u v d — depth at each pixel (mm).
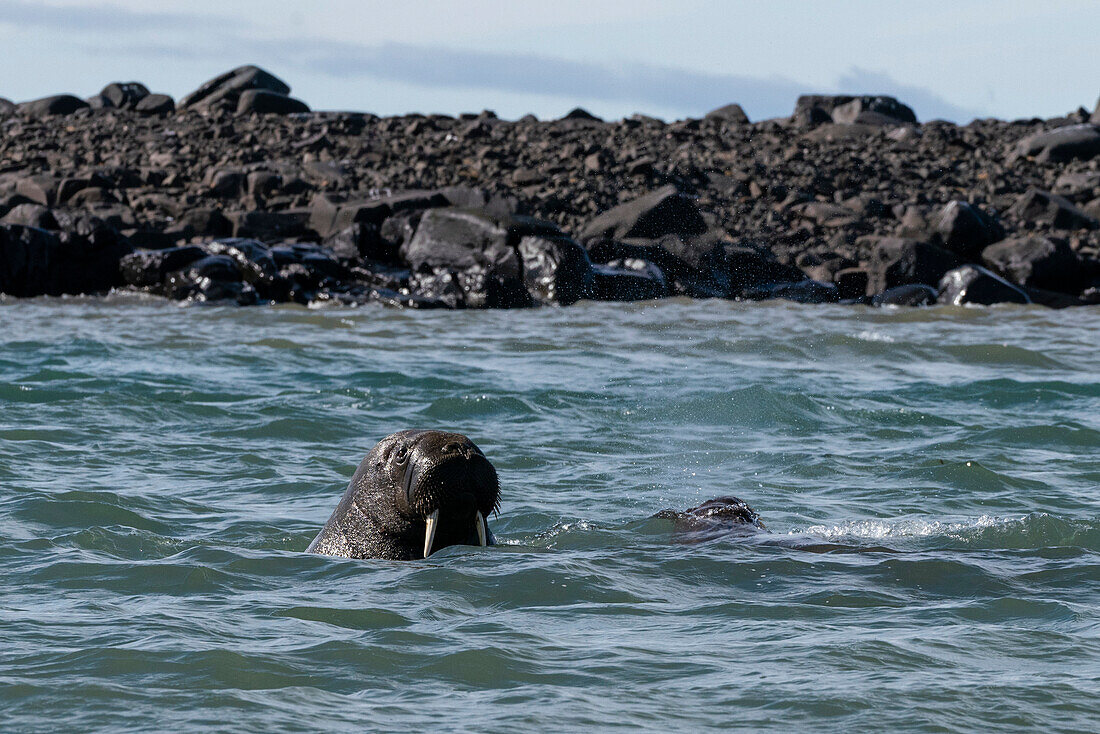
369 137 191625
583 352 75812
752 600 22234
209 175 164750
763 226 155750
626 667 17859
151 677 17188
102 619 20406
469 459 24781
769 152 185875
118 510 31531
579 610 21406
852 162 181250
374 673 17594
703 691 16734
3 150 181500
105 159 175250
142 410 48844
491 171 169875
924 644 19078
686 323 101500
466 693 16734
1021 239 140250
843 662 18062
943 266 137000
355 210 143625
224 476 37500
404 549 25938
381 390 56125
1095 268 138750
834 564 24969
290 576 24031
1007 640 19344
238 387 56438
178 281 119875
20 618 20391
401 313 111500
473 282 123438
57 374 58875
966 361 74062
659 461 41125
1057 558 25516
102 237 126562
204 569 24266
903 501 35062
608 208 158000
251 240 128625
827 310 117875
